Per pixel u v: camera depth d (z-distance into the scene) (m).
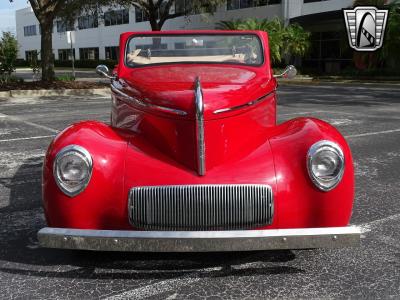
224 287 3.37
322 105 14.74
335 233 3.11
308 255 3.89
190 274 3.56
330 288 3.35
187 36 4.95
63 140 3.43
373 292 3.29
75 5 22.39
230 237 3.08
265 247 3.11
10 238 4.30
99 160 3.38
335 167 3.34
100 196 3.35
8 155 7.64
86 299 3.21
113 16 27.02
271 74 4.75
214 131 3.54
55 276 3.55
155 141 3.69
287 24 32.81
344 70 29.80
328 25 32.03
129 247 3.12
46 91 19.30
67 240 3.17
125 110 4.12
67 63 54.12
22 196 5.54
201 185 3.29
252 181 3.33
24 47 66.88
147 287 3.37
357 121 11.15
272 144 3.59
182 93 3.79
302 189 3.38
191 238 3.08
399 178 6.22
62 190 3.32
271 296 3.24
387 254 3.91
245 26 30.14
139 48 4.95
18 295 3.27
